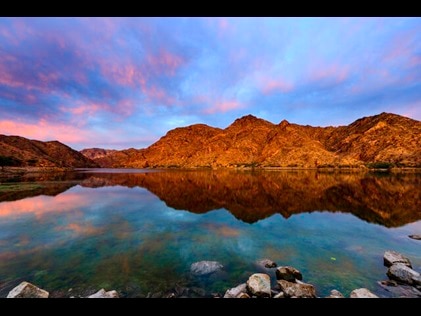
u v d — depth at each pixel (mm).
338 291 7020
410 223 15820
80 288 7570
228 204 23547
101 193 31750
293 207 21766
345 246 11656
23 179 51531
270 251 11055
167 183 46656
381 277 8180
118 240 12742
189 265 9492
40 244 12016
